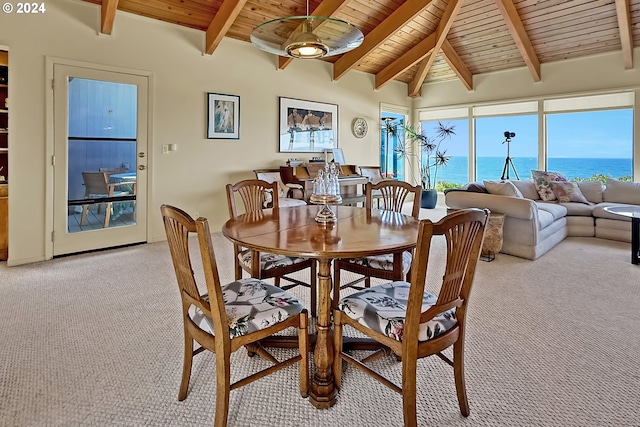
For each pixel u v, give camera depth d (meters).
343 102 6.55
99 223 4.10
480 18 5.56
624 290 2.93
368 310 1.51
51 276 3.23
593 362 1.92
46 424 1.47
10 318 2.39
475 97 7.10
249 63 5.24
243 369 1.87
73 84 3.81
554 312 2.52
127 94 4.19
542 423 1.49
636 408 1.57
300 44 2.68
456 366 1.53
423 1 4.91
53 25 3.66
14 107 3.50
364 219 2.12
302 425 1.48
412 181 8.12
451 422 1.50
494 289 2.96
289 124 5.75
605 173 5.95
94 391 1.67
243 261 2.28
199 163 4.83
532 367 1.88
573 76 5.98
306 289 2.95
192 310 1.58
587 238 4.75
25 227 3.63
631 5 4.72
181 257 1.48
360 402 1.62
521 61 6.38
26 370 1.83
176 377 1.79
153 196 4.48
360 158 6.93
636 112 5.46
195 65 4.71
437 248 4.36
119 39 4.09
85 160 3.95
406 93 7.84
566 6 4.98
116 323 2.34
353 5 4.89
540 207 4.52
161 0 4.12
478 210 1.34
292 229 1.84
